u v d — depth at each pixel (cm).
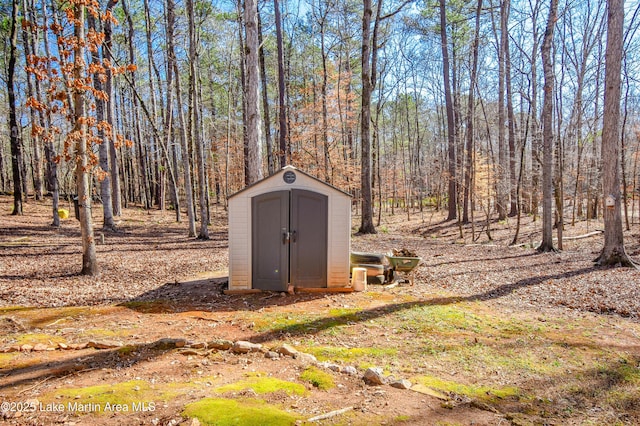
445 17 2212
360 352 456
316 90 2712
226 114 3459
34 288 735
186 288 791
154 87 2712
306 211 765
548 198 1262
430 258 1199
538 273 942
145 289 779
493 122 2614
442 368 418
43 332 498
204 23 2498
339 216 774
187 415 281
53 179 1608
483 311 652
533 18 1496
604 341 512
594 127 2041
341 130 2447
